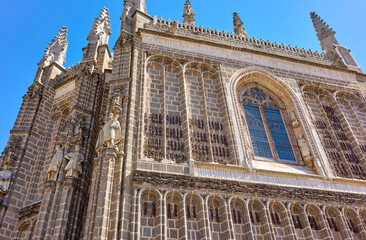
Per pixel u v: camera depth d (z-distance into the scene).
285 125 30.02
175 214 20.27
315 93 32.78
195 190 21.36
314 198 23.42
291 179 24.22
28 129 29.95
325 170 25.75
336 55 37.97
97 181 19.92
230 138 25.23
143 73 27.03
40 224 20.48
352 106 32.94
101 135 22.00
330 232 22.02
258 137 28.33
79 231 21.20
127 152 21.80
